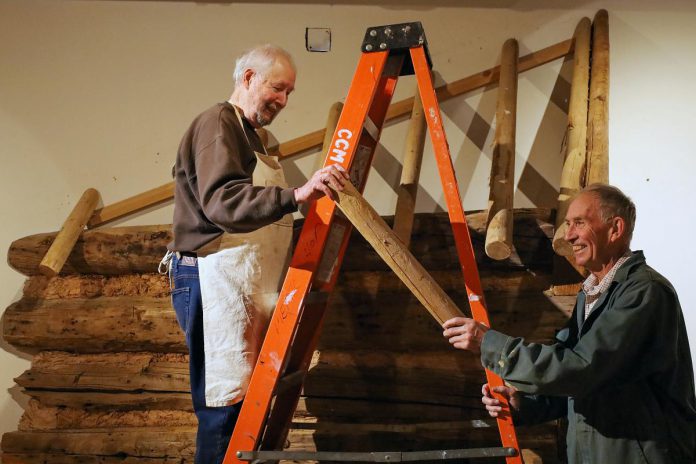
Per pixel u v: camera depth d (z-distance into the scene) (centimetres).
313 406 276
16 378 300
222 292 218
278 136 328
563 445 255
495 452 201
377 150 319
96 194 330
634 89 307
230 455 206
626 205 197
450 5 327
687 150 298
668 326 180
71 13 342
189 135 223
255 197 197
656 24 311
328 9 333
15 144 340
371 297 279
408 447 262
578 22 317
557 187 305
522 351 181
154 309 294
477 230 274
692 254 290
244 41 335
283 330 210
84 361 302
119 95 339
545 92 314
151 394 292
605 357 174
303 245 214
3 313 327
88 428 293
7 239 335
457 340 194
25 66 343
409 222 270
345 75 328
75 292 310
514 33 321
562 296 264
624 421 182
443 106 320
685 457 182
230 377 215
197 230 220
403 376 269
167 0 340
